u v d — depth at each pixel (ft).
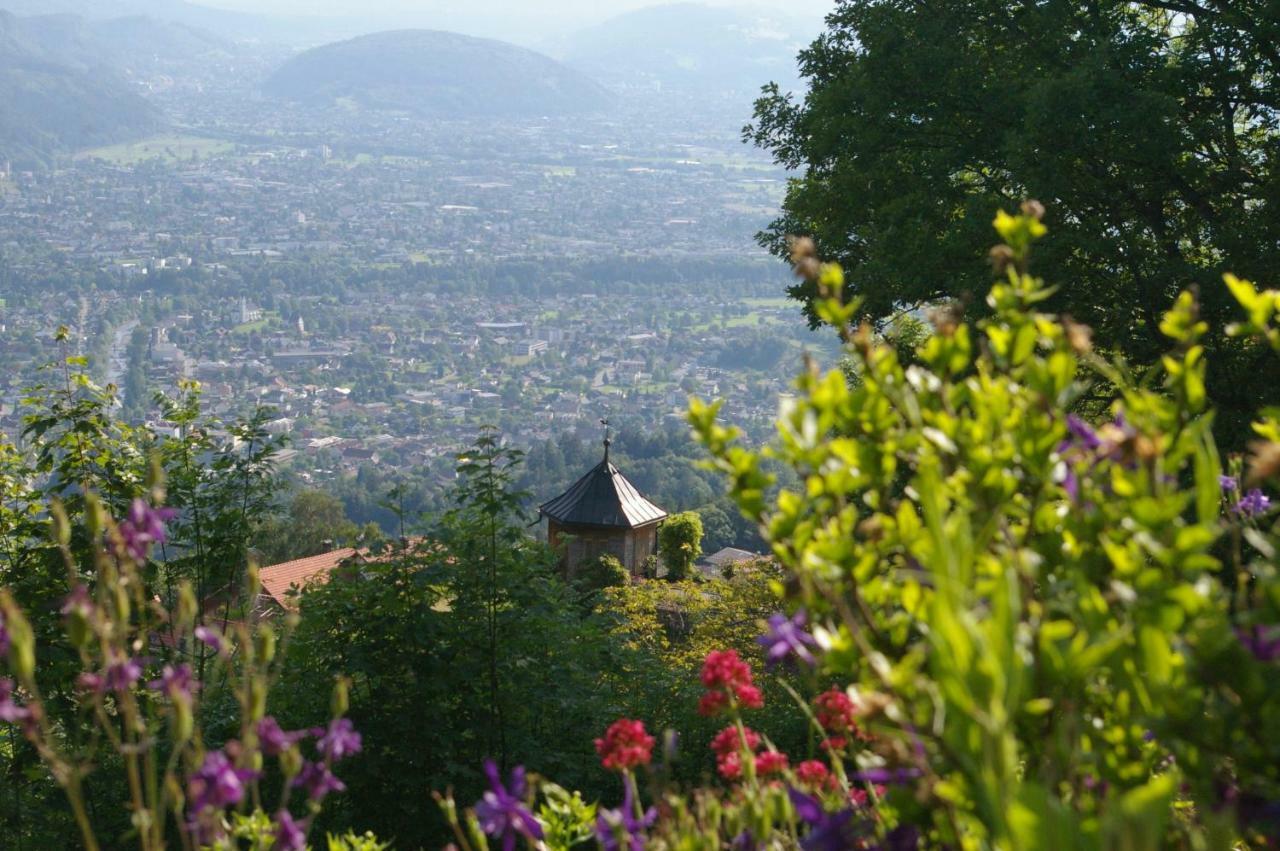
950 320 8.41
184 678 8.33
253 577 9.68
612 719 36.96
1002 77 56.90
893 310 56.59
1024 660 5.86
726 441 7.58
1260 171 54.90
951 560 5.54
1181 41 58.08
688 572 114.62
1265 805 5.79
